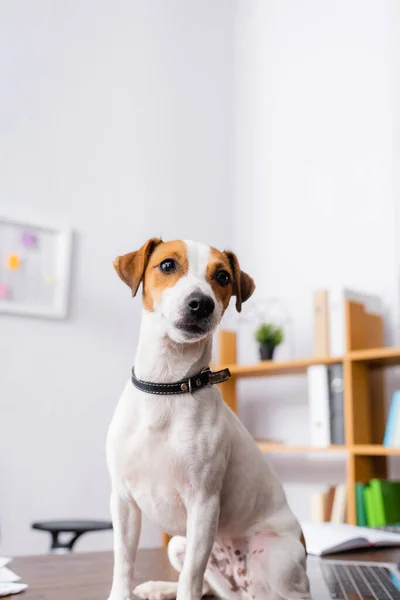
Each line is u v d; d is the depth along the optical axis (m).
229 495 1.11
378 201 2.69
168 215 3.22
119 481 1.05
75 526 2.02
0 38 2.82
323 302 2.42
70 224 2.88
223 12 3.66
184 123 3.37
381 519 2.10
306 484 2.80
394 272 2.57
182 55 3.43
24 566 1.22
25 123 2.83
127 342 2.96
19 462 2.58
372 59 2.84
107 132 3.08
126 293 2.99
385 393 2.46
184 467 1.00
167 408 1.01
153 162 3.21
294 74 3.25
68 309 2.80
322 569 1.31
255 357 3.15
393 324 2.54
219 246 3.39
